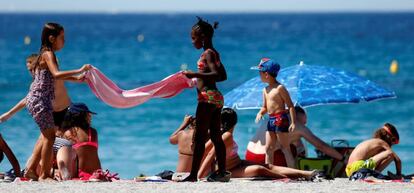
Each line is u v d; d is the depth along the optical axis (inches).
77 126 987.9
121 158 1624.0
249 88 1208.8
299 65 1219.2
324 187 848.9
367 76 3619.6
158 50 5935.0
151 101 2527.1
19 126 1984.5
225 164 909.8
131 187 837.2
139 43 7219.5
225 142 983.6
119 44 7022.6
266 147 1076.5
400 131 1968.5
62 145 951.0
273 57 5032.0
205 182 893.2
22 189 815.1
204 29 876.0
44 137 885.2
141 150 1715.1
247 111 2292.1
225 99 1216.2
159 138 1875.0
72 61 4702.3
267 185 863.1
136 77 3639.3
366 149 1027.9
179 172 1045.8
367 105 2472.9
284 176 972.6
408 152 1676.9
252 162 1005.2
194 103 2485.2
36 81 883.4
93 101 2513.5
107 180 915.4
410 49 5900.6
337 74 1190.9
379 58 4869.6
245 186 850.8
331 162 1063.0
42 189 816.3
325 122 2139.5
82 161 977.5
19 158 1579.7
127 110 2331.4
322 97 1129.4
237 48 6250.0
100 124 2086.6
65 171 927.7
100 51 5802.2
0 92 2874.0
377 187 853.8
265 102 1083.3
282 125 1058.7
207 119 880.3
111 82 968.9
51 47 891.4
